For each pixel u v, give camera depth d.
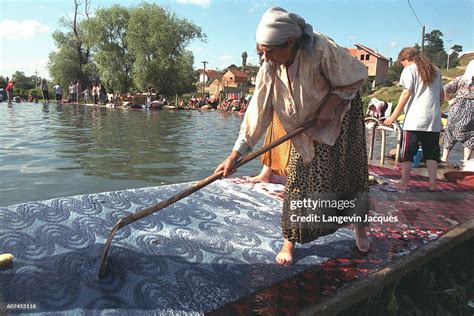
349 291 2.25
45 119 14.35
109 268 2.26
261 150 2.36
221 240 2.74
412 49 4.36
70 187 4.80
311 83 2.24
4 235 2.47
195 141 9.66
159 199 3.37
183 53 38.81
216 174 2.37
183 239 2.70
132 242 2.57
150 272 2.27
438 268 3.15
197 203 3.39
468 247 3.51
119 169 5.92
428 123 4.23
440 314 2.72
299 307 2.08
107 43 38.75
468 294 3.01
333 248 2.77
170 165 6.41
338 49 2.19
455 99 5.83
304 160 2.38
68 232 2.60
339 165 2.42
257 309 2.04
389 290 2.66
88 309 1.92
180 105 32.28
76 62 41.81
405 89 4.28
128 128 12.18
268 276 2.36
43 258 2.30
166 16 37.59
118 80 39.12
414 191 4.37
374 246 2.84
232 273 2.35
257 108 2.41
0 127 10.94
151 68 36.66
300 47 2.18
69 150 7.41
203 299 2.09
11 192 4.48
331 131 2.35
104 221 2.82
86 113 19.00
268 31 2.08
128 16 38.72
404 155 4.38
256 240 2.80
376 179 4.77
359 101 2.44
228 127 14.14
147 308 1.97
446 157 6.18
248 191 3.86
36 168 5.75
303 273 2.43
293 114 2.36
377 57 51.62
